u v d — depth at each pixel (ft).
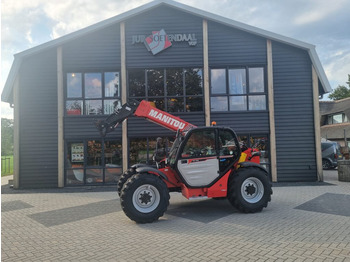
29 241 16.62
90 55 39.01
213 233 17.29
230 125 38.78
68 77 39.17
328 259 13.19
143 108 24.06
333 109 110.93
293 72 39.17
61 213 23.48
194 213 22.43
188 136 22.18
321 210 22.49
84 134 38.45
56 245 15.87
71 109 38.86
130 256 14.05
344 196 27.91
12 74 37.81
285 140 38.63
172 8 39.37
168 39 39.11
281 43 39.32
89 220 21.13
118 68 39.11
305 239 15.85
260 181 22.33
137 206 19.97
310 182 37.65
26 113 38.40
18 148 38.04
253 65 39.29
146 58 39.11
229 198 22.33
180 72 39.29
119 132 38.45
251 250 14.42
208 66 39.09
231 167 23.04
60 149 38.04
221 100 39.19
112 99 39.01
